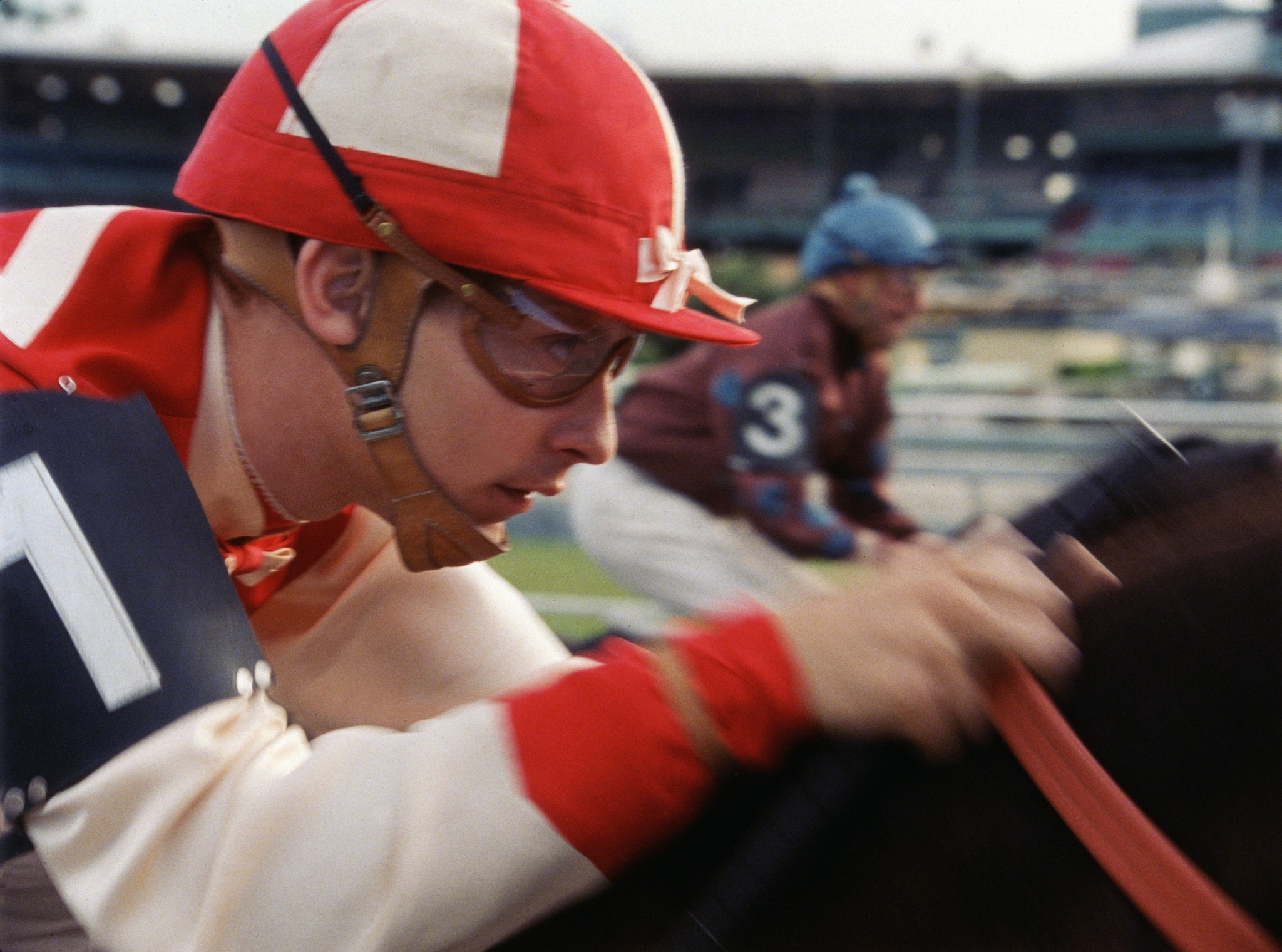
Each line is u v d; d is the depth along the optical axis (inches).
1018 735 25.0
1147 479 28.0
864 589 27.9
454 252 32.0
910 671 25.1
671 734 26.7
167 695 28.5
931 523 203.9
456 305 33.1
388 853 26.7
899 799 26.3
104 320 34.0
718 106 839.1
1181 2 984.3
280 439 35.8
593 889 27.6
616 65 33.8
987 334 668.7
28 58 725.3
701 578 90.7
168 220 35.9
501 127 32.0
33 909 35.2
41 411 30.4
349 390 34.0
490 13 32.9
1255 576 25.2
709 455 90.9
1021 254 834.2
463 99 32.0
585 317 33.2
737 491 89.6
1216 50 829.8
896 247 87.0
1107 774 24.9
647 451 92.4
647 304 33.6
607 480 94.4
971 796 25.8
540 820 26.5
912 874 25.9
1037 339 663.1
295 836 27.3
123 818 28.1
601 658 34.1
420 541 35.9
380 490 36.2
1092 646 26.1
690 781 26.9
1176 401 567.2
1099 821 24.0
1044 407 199.9
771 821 27.4
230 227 35.0
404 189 32.1
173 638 29.0
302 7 35.4
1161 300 679.7
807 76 793.6
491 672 44.1
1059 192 844.0
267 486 36.7
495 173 31.9
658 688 27.4
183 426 35.0
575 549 222.1
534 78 32.2
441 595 45.1
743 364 89.0
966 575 26.5
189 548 30.7
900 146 853.2
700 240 839.1
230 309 35.8
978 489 200.1
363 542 45.0
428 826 26.8
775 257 807.1
